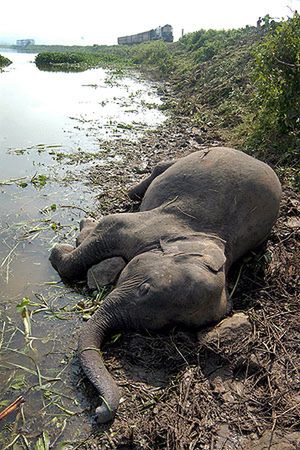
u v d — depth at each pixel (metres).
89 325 4.82
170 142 11.52
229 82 15.26
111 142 11.41
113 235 5.69
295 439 3.90
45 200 8.03
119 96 18.41
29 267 6.18
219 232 5.61
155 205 5.99
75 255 5.86
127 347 4.84
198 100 15.75
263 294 5.63
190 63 24.38
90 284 5.74
